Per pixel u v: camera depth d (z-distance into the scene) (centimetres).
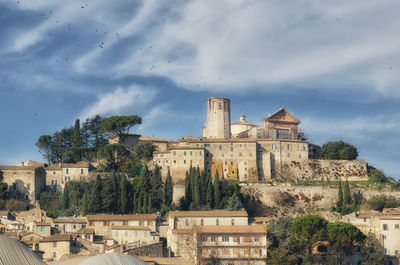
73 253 14962
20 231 16838
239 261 15438
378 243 16712
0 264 6831
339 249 16412
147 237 16662
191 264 14525
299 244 16300
